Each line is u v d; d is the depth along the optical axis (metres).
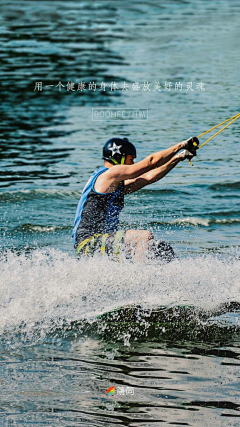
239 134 40.62
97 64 62.41
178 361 14.12
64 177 32.41
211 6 109.75
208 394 12.59
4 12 96.19
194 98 50.16
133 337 15.51
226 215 27.00
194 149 18.78
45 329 15.85
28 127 42.78
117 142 19.16
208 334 15.72
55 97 50.94
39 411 11.91
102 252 17.86
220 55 66.81
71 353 14.52
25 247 22.78
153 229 25.05
